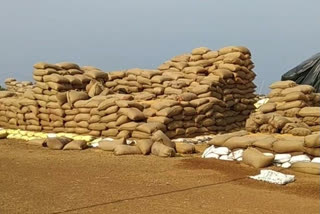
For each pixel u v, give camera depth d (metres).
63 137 15.37
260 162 11.49
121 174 10.90
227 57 18.86
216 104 17.16
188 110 16.03
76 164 12.16
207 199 8.71
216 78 17.75
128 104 15.34
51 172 11.12
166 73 19.23
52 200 8.45
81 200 8.46
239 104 18.73
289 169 11.44
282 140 12.33
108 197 8.70
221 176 10.73
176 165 11.95
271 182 10.18
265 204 8.45
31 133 17.22
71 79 17.73
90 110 16.05
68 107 16.67
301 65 20.16
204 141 15.90
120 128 15.27
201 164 11.99
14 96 20.19
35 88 17.78
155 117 15.51
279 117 14.58
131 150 13.52
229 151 12.92
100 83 18.53
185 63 19.67
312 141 11.55
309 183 10.16
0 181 10.10
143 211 7.77
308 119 15.41
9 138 17.17
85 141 14.88
